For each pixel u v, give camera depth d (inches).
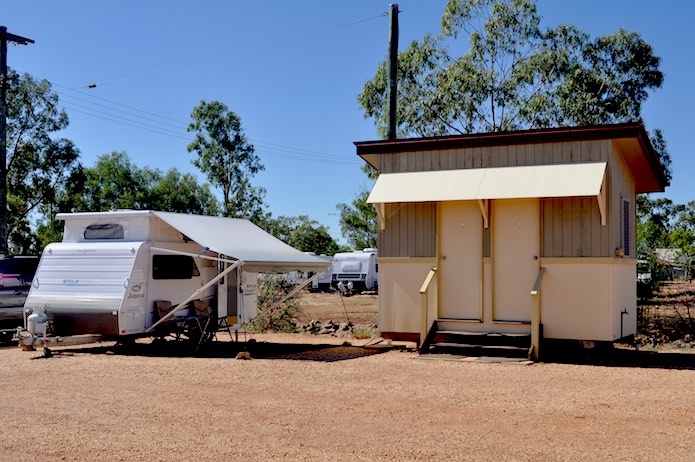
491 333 498.9
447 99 1069.8
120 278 511.5
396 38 717.3
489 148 506.6
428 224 525.0
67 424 285.3
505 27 1080.8
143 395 346.9
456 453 237.6
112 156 2288.4
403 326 531.2
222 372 420.5
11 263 611.8
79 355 519.5
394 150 534.0
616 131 470.0
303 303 1253.7
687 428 269.6
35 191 1519.4
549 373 412.5
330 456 236.1
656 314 725.3
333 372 418.3
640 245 930.7
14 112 1433.3
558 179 471.2
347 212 2495.1
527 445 246.4
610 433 262.5
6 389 366.3
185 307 551.8
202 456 237.8
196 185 2452.0
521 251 496.4
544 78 1073.5
